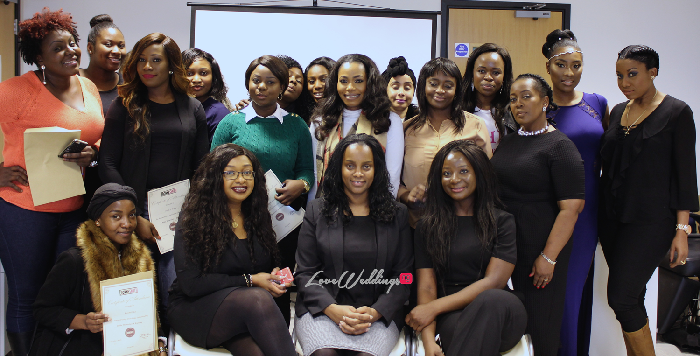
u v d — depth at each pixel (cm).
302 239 188
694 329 276
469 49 438
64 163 185
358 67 210
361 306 180
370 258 181
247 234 185
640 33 445
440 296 188
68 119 194
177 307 175
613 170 211
